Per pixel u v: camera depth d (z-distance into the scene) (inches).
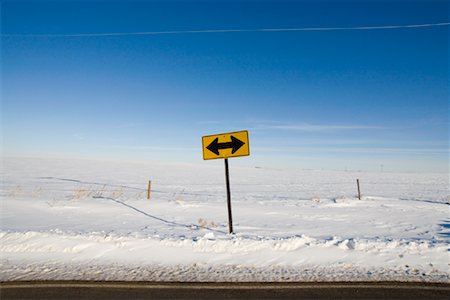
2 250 227.0
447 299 154.3
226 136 291.6
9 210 407.2
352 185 1342.3
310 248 237.1
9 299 150.3
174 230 307.6
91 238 247.8
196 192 906.1
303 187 1210.0
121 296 154.8
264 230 319.0
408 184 1439.5
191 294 158.2
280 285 170.9
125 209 451.2
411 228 351.9
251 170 2878.9
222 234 283.1
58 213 402.3
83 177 1368.1
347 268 199.3
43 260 208.4
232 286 169.0
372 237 285.7
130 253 223.6
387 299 153.9
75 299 151.0
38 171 1635.1
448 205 601.9
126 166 2534.5
